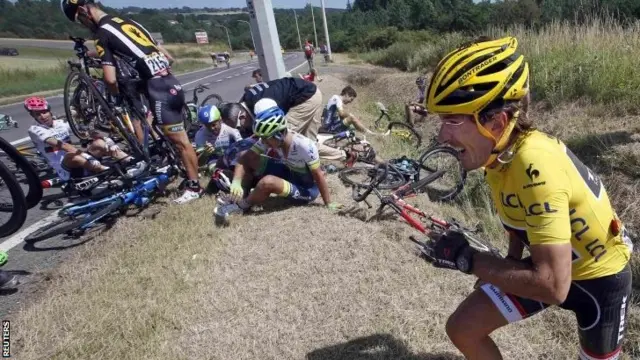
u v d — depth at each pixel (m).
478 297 1.63
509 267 1.33
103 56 4.39
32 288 3.14
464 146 1.34
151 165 4.78
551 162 1.26
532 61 9.20
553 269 1.22
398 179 5.32
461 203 5.44
